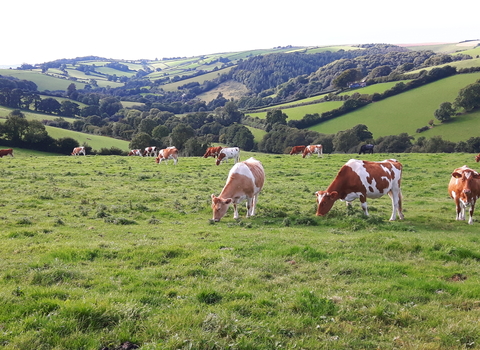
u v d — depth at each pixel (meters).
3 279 8.38
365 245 11.99
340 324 6.95
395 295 8.18
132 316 6.57
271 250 11.19
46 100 129.00
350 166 16.78
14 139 69.44
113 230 13.84
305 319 6.96
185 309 6.97
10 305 6.73
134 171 31.27
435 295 8.27
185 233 13.73
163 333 6.14
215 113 135.25
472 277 9.41
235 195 16.64
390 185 16.92
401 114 99.00
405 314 7.24
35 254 10.45
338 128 98.62
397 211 17.80
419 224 16.39
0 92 124.19
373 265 10.06
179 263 9.94
